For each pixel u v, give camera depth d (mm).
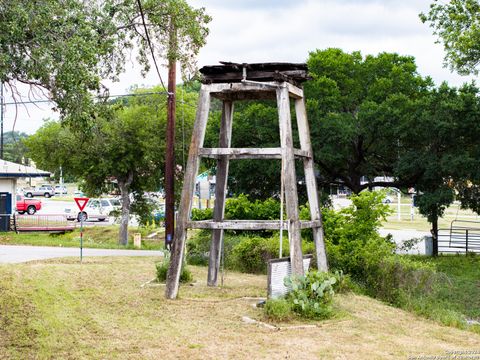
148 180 35688
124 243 35031
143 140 32844
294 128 26391
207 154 13562
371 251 16625
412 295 15344
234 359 8758
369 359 8906
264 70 13305
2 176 33750
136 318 11273
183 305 12539
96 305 12336
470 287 19422
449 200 25547
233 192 29047
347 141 25688
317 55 28625
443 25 24016
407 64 28625
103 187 37031
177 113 33375
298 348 9422
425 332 11375
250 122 27156
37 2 9734
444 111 24875
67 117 10828
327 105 27375
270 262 12047
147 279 15805
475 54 23203
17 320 10820
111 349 9148
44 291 13633
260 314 11852
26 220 37656
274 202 22219
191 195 13422
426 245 27500
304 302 11750
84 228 42094
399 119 25406
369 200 17422
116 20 15055
